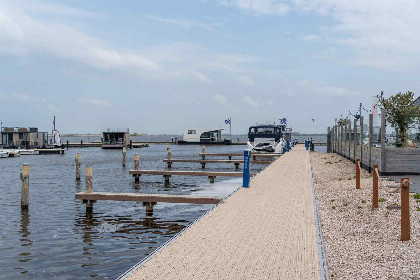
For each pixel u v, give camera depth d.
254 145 51.56
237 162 43.12
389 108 35.94
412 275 7.46
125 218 17.94
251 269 7.12
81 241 13.90
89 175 19.94
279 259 7.68
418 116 35.00
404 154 22.30
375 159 24.19
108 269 10.98
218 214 11.95
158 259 7.68
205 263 7.45
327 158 42.41
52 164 51.09
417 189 16.98
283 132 56.75
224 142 117.00
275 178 21.78
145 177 35.69
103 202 21.91
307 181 20.39
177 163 52.91
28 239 14.12
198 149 98.31
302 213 12.08
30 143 79.44
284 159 37.75
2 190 27.42
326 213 13.49
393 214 12.49
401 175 22.30
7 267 11.08
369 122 26.05
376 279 7.32
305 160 36.19
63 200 22.83
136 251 12.70
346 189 18.30
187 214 18.84
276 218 11.37
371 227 11.22
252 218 11.37
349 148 37.03
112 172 39.88
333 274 7.60
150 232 15.39
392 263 8.16
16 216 18.27
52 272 10.73
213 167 47.59
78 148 109.31
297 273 6.91
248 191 16.86
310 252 8.11
